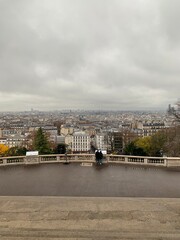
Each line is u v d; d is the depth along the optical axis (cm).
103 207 1750
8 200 1903
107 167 3062
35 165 3188
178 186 2288
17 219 1557
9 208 1739
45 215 1619
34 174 2755
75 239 1287
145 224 1479
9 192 2142
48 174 2747
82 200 1897
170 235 1320
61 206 1772
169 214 1622
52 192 2139
